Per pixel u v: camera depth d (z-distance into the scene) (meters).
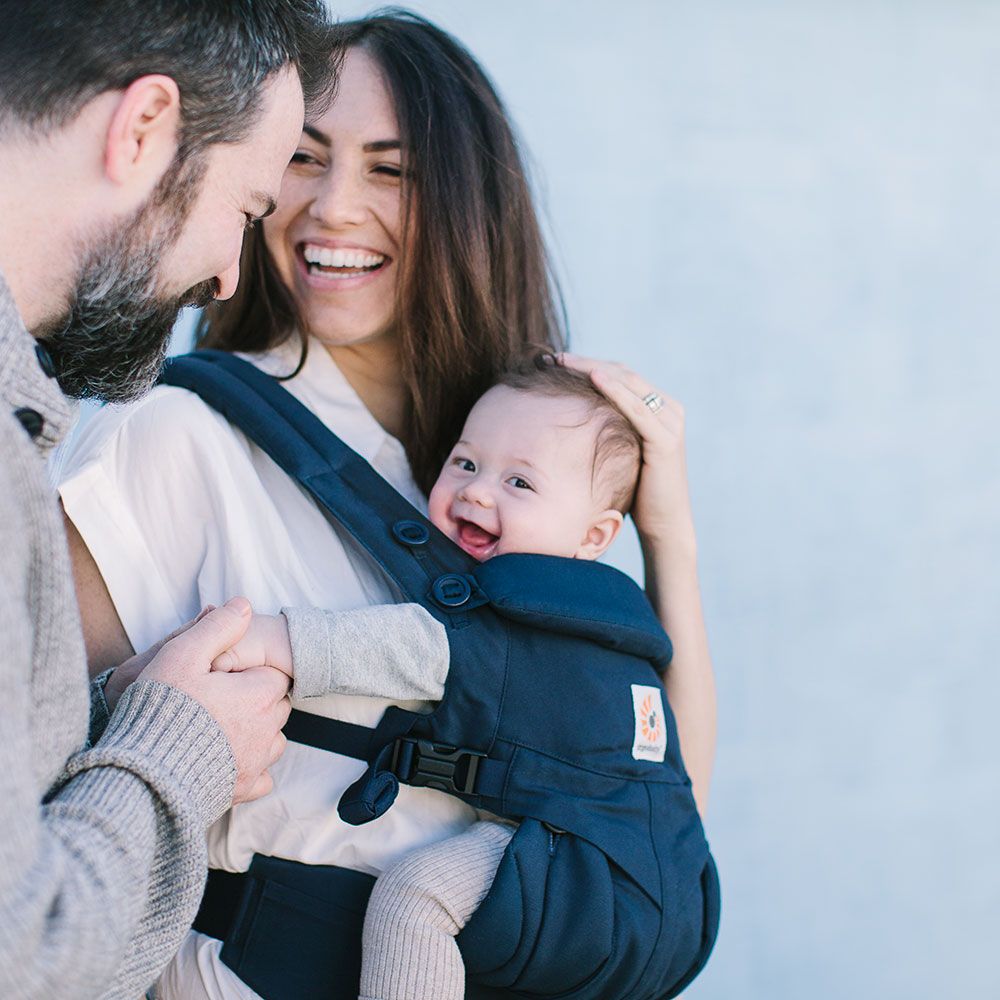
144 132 1.28
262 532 1.67
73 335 1.34
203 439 1.68
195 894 1.32
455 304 1.96
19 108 1.24
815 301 3.89
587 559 1.85
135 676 1.51
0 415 1.13
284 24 1.40
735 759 3.64
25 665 1.09
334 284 1.91
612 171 3.81
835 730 3.72
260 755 1.45
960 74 4.00
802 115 3.93
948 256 3.98
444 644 1.58
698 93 3.87
